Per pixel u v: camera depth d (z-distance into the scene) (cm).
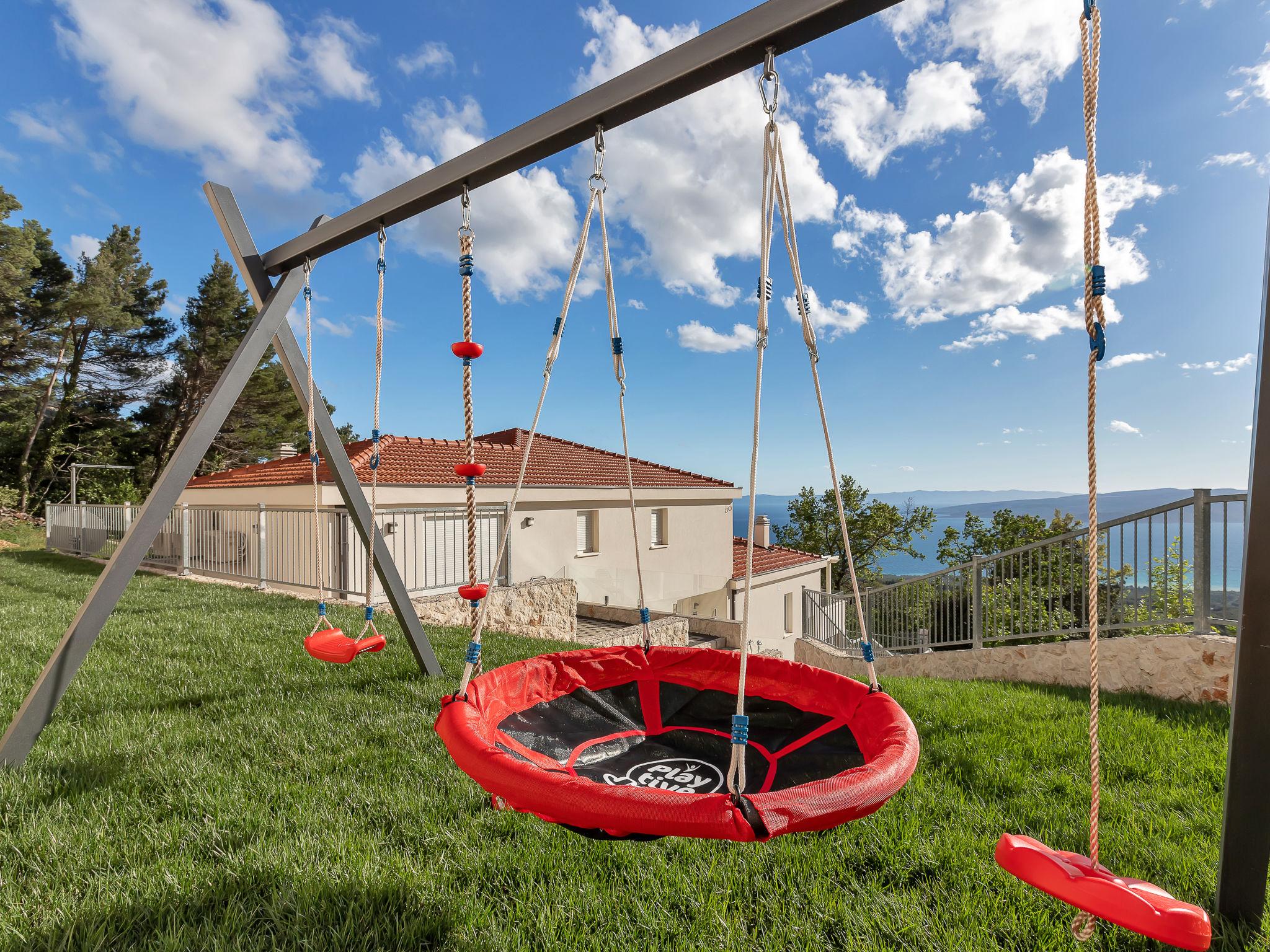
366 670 454
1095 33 143
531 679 250
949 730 360
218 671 454
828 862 211
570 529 1429
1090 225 144
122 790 261
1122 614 541
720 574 1930
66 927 170
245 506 976
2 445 2647
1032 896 191
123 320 2877
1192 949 108
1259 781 178
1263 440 181
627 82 210
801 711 236
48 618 668
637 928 178
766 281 173
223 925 174
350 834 222
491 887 198
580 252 221
